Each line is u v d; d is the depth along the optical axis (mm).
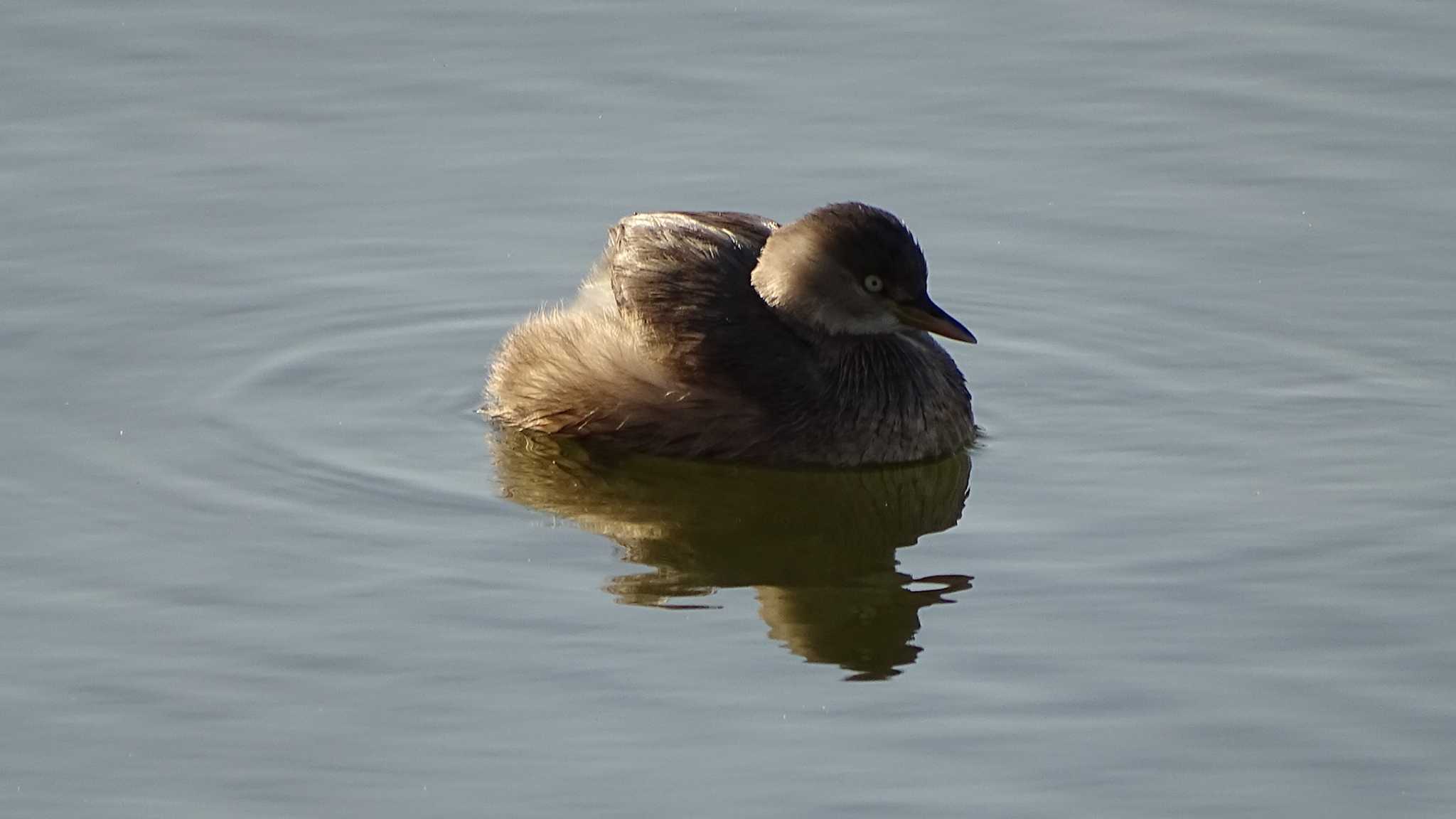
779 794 10453
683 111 18484
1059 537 12961
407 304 16188
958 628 11953
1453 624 11727
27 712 11117
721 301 14234
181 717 11094
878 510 13750
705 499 13852
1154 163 17703
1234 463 13844
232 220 17047
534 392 14555
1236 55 19000
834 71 18969
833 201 17266
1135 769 10609
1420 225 16719
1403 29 19172
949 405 14344
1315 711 11008
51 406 14539
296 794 10477
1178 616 11953
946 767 10656
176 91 18594
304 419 14570
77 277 16203
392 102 18562
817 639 11867
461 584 12453
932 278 16469
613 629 11977
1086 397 14938
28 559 12617
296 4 19922
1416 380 14836
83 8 19703
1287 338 15492
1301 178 17391
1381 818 10188
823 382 14227
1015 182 17547
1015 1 19953
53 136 17922
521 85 18797
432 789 10508
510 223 17156
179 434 14258
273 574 12523
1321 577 12281
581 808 10352
